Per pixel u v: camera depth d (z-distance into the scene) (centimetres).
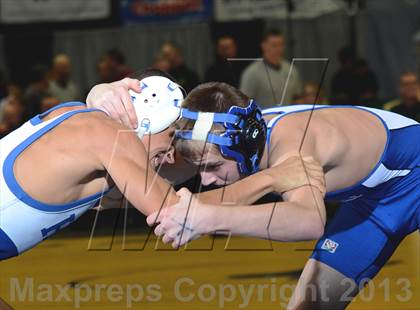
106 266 1077
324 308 667
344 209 668
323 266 666
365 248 655
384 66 1727
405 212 634
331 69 1659
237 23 1680
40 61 1734
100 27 1769
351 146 580
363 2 1711
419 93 1570
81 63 1742
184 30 1712
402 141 616
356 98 1511
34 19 1769
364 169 593
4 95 1581
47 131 539
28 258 1171
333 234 666
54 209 537
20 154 533
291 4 1684
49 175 527
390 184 626
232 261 1084
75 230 1381
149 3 1755
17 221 533
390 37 1720
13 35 1730
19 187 527
